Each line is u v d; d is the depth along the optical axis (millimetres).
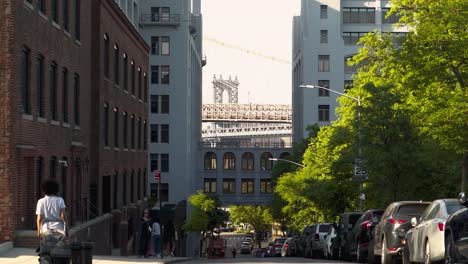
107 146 48938
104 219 45812
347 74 124938
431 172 37844
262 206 145375
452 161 38469
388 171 37375
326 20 125062
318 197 54938
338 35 124750
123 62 55375
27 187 31781
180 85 117750
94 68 46000
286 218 100000
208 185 140500
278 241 89250
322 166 57219
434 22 36812
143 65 66125
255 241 181375
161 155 117438
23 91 31172
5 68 29062
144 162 67562
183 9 117625
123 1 82312
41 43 33281
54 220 17812
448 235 18406
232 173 139875
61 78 37438
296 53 141625
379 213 30953
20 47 29938
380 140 38000
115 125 52969
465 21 36094
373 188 38594
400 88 40000
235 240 192750
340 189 53812
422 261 21469
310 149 69375
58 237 17703
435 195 39062
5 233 29125
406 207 26031
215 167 140625
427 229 20844
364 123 38438
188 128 119938
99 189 46094
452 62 36281
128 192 58031
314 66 125000
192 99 131250
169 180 117188
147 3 117312
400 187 37781
